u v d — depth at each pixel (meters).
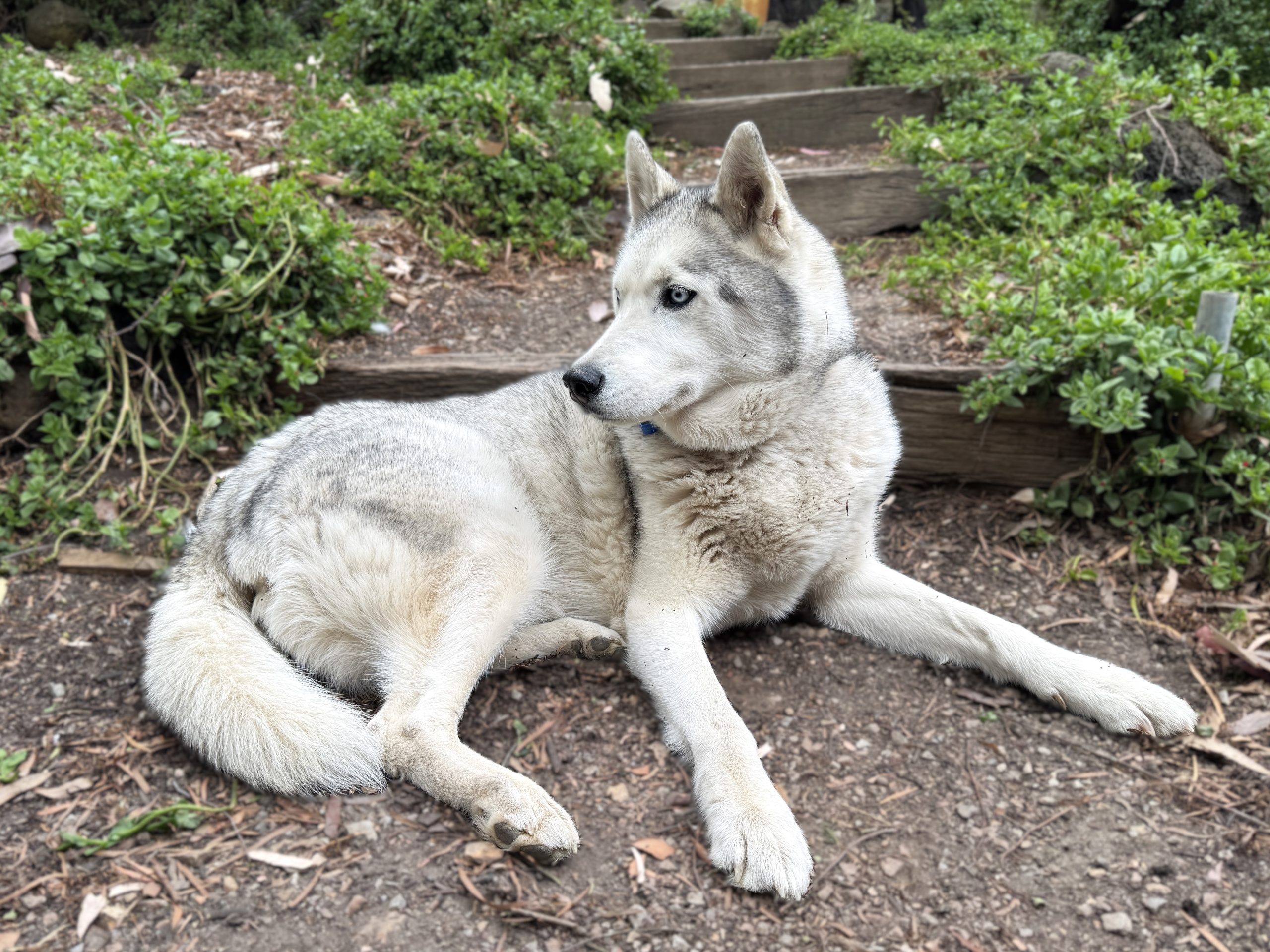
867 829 0.88
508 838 0.83
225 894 0.80
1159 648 1.09
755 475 1.03
